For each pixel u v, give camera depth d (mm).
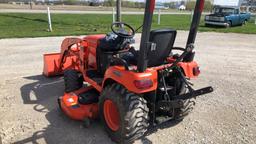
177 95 3508
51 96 4977
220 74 6711
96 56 4320
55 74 6027
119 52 4098
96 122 4004
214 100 4949
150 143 3498
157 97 3467
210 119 4188
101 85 3863
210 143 3527
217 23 18297
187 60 3721
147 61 3164
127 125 3178
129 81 3107
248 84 5941
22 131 3723
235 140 3611
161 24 17984
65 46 5492
